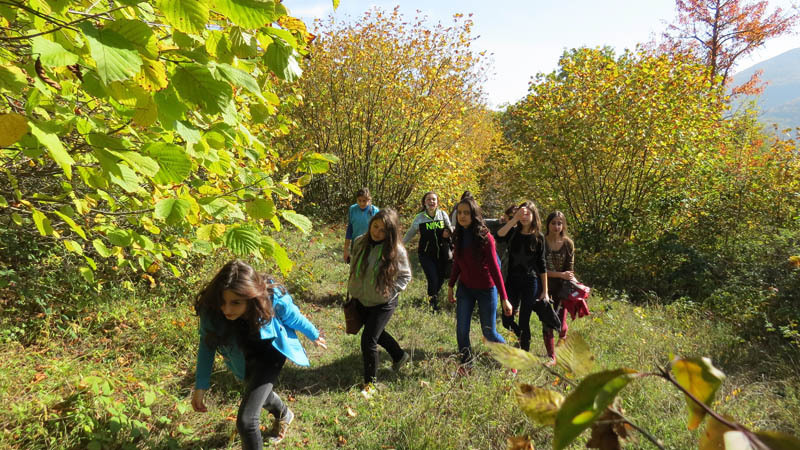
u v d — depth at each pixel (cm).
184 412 297
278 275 625
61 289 441
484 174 1385
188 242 331
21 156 262
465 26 1047
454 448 283
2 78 120
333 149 1205
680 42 1745
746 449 36
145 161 133
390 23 1095
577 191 977
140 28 108
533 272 420
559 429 41
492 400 322
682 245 770
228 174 274
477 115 1359
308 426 317
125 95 129
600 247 867
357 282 357
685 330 542
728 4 1612
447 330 516
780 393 378
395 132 1145
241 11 109
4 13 120
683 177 866
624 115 854
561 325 425
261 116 201
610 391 41
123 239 236
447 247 582
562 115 903
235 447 284
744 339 513
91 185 164
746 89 1612
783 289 576
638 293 736
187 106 140
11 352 344
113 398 291
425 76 1077
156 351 393
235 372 267
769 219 826
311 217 1153
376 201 1180
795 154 860
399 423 314
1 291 411
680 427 299
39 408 268
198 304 239
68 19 123
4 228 427
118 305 455
